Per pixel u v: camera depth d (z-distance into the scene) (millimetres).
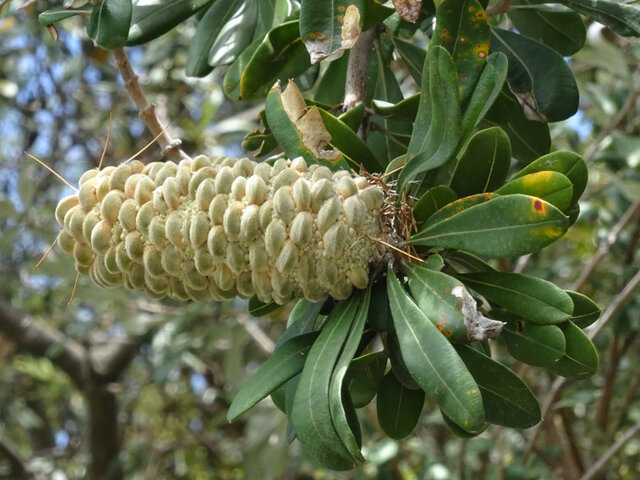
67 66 1212
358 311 395
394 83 527
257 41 499
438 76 387
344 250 387
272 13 519
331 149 429
